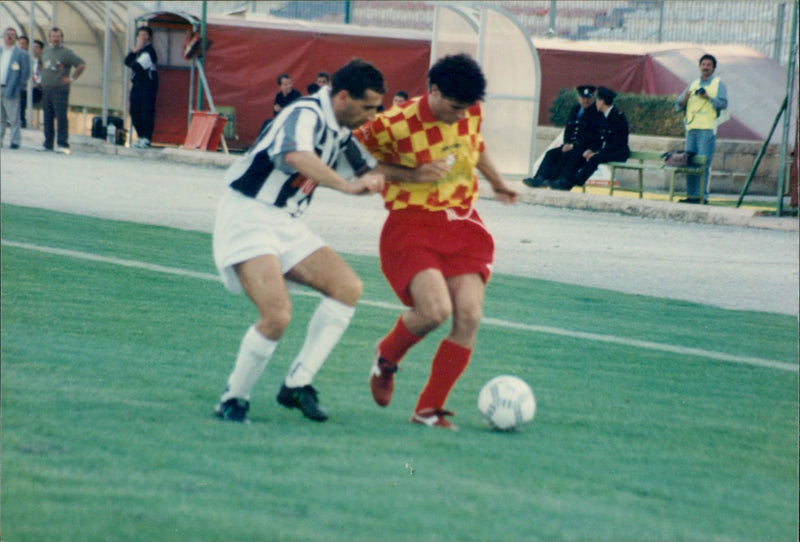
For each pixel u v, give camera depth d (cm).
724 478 792
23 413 845
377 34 4394
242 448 777
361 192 839
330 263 890
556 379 1127
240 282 876
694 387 1130
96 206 2452
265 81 4412
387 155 927
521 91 3684
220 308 1398
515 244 2255
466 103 888
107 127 4434
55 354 1083
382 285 1680
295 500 663
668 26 5044
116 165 3606
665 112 4100
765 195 3919
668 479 779
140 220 2264
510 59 3669
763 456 864
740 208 3059
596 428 928
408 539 604
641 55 4628
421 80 4409
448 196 920
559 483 743
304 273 887
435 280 891
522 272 1895
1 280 1506
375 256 1977
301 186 881
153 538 584
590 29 5216
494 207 3041
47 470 698
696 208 2983
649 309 1606
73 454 738
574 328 1425
